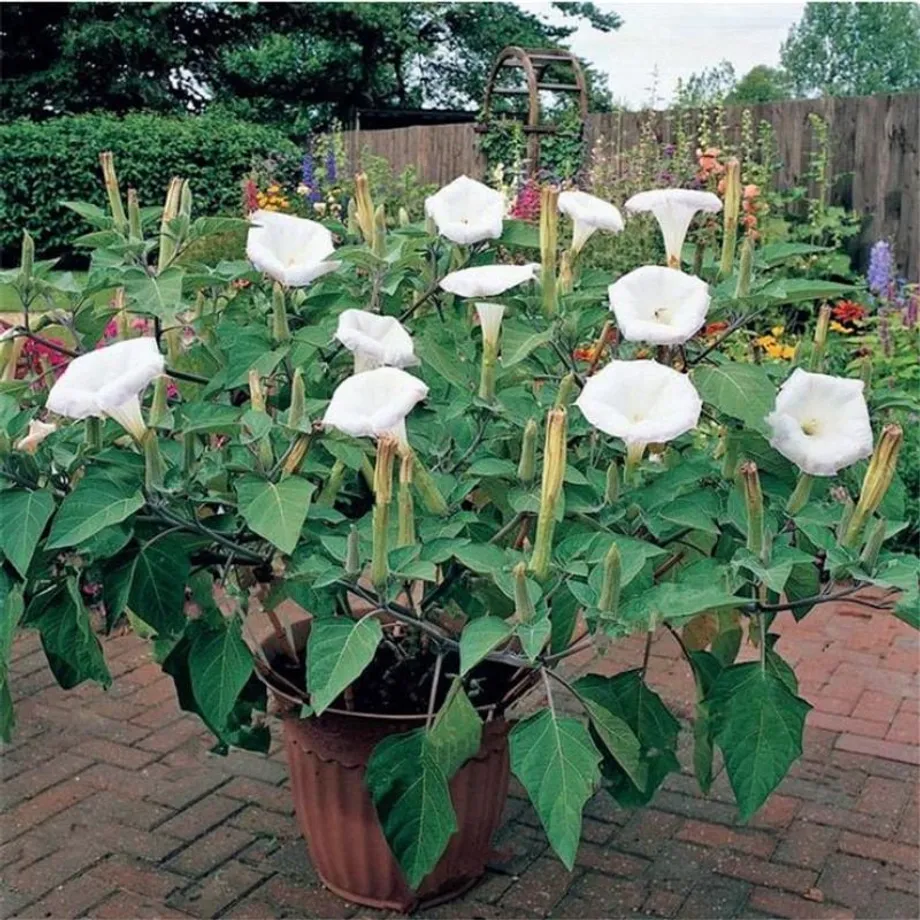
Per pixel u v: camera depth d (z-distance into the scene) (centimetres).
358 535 237
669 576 288
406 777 245
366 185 290
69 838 344
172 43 2372
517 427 271
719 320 293
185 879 324
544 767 224
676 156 970
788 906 313
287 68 2459
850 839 344
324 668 222
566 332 262
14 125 1722
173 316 256
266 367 263
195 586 287
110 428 255
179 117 2091
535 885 319
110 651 471
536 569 228
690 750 394
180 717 418
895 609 219
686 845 340
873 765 386
